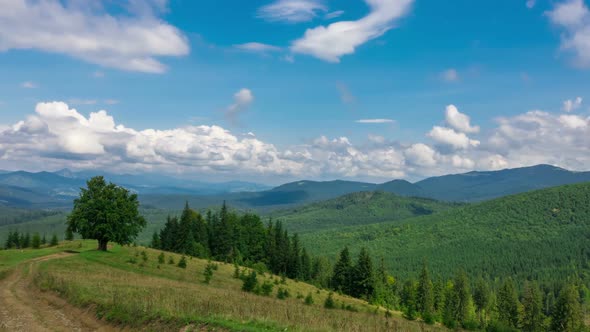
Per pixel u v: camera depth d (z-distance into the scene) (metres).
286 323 20.16
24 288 36.94
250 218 131.62
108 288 32.81
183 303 24.34
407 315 73.88
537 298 123.62
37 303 29.78
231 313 21.50
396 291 139.75
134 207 77.62
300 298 67.00
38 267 50.84
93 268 54.97
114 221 72.62
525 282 189.50
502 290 127.75
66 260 59.22
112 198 75.12
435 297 122.88
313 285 101.38
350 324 23.41
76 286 31.91
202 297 31.97
